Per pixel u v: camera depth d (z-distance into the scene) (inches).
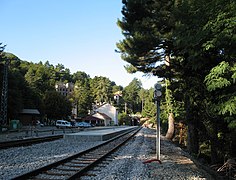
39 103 3331.7
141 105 7293.3
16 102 2468.0
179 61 662.5
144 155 639.8
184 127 1203.2
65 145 824.9
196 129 766.5
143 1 749.9
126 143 1023.0
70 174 373.4
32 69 4977.9
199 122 674.8
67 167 435.5
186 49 417.7
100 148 789.2
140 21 756.6
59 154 601.6
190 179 382.6
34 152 614.9
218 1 346.3
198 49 394.3
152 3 746.8
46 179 335.0
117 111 5713.6
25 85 3159.5
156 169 445.4
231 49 354.6
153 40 710.5
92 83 6924.2
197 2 383.9
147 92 6875.0
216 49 381.4
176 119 1245.7
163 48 779.4
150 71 1022.4
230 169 478.3
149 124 4288.9
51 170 402.0
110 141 1075.3
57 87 6688.0
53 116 3385.8
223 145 568.1
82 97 4972.9
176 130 1449.3
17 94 2493.8
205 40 375.6
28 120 2950.3
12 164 444.8
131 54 895.1
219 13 340.5
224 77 342.0
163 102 1672.0
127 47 892.0
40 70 5014.8
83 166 448.5
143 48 756.6
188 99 669.3
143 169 443.2
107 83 6378.0
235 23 323.9
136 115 6402.6
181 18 425.4
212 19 355.9
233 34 332.2
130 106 7007.9
